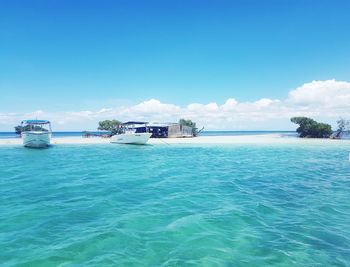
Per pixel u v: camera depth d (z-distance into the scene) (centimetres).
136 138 3750
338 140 4684
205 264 620
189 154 2911
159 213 960
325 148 3431
